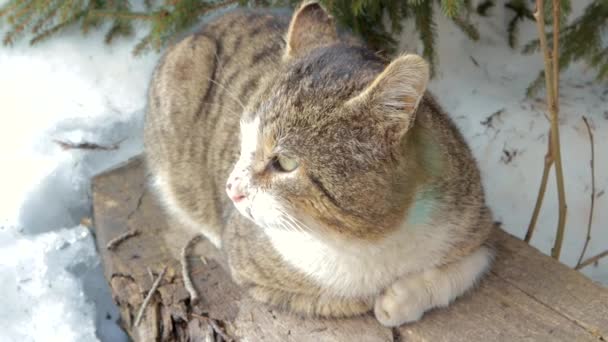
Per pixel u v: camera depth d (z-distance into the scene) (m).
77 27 0.99
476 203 0.60
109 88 0.96
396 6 0.87
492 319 0.60
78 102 0.94
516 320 0.60
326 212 0.54
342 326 0.61
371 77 0.54
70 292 0.74
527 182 0.90
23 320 0.72
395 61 0.50
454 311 0.61
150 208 0.78
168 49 0.80
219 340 0.64
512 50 0.99
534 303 0.61
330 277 0.59
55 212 0.84
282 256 0.60
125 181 0.81
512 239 0.67
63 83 0.96
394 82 0.51
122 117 0.93
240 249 0.63
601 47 0.91
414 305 0.60
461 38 0.98
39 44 0.98
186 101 0.75
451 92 0.94
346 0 0.83
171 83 0.76
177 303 0.66
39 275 0.75
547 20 0.85
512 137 0.91
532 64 0.98
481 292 0.62
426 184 0.56
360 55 0.57
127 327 0.71
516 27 0.99
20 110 0.93
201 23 0.88
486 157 0.90
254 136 0.56
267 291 0.63
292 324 0.62
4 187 0.84
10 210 0.82
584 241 0.89
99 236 0.75
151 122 0.79
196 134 0.75
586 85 0.97
